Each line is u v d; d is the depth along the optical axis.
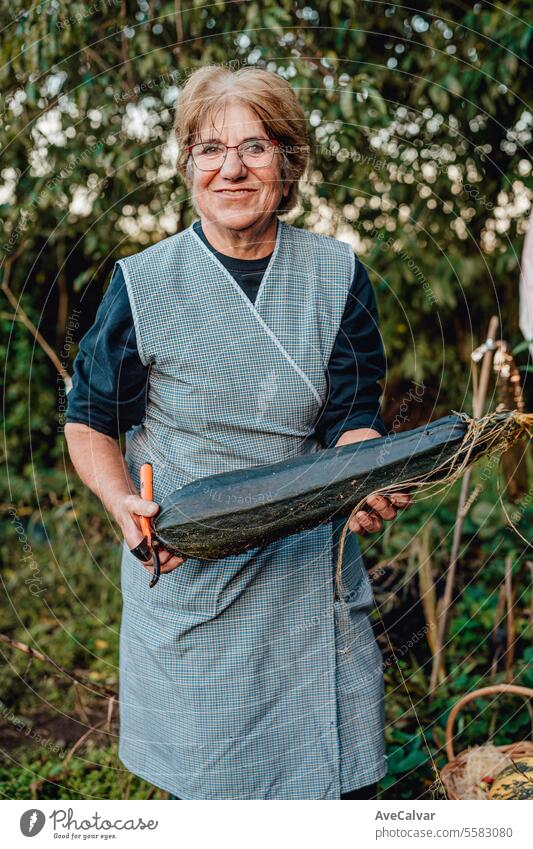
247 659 1.63
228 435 1.62
